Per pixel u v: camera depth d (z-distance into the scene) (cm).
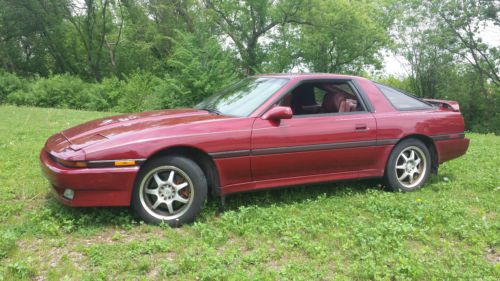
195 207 429
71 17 3441
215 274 317
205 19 2752
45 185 533
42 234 393
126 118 493
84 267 338
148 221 423
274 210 458
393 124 531
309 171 493
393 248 372
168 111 529
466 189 564
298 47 2845
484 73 2830
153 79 2412
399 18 2889
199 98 1825
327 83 524
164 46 3425
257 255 355
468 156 776
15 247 362
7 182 540
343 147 500
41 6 3319
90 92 2405
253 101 492
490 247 389
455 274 327
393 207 470
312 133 482
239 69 2889
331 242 386
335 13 2698
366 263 339
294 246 378
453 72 2905
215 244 382
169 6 3272
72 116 1470
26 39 3653
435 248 383
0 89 2372
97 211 441
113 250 362
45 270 332
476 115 2962
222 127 445
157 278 322
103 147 404
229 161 445
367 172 527
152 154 413
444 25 2750
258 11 2812
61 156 404
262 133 457
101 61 3728
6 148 750
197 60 1819
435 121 564
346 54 3025
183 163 424
